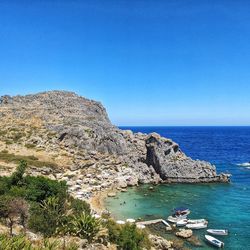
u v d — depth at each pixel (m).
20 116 156.62
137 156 132.50
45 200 56.94
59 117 159.38
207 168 124.44
